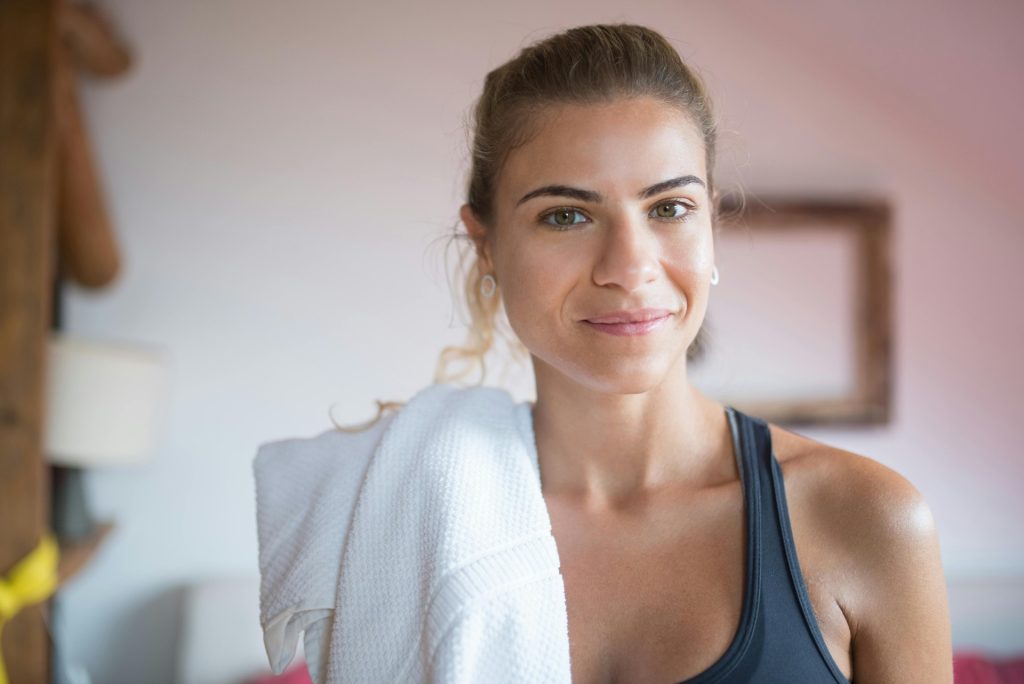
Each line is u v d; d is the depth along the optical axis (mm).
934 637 740
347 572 835
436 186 2436
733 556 758
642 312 711
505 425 859
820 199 2463
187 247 2418
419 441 862
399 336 2449
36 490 1890
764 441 793
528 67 759
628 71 723
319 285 2439
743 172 2455
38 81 1872
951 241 2488
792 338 2451
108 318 2404
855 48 2467
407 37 2422
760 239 2441
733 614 738
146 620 2438
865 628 745
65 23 1957
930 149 2480
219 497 2447
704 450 810
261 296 2436
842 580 743
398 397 2455
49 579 1879
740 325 2445
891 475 760
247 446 2445
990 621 2346
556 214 731
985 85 2475
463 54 2426
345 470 890
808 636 726
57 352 2062
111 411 2100
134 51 2389
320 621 868
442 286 2443
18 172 1872
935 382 2504
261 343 2439
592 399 790
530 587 755
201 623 2287
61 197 2066
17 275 1884
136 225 2404
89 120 2381
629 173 707
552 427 828
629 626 757
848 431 2498
